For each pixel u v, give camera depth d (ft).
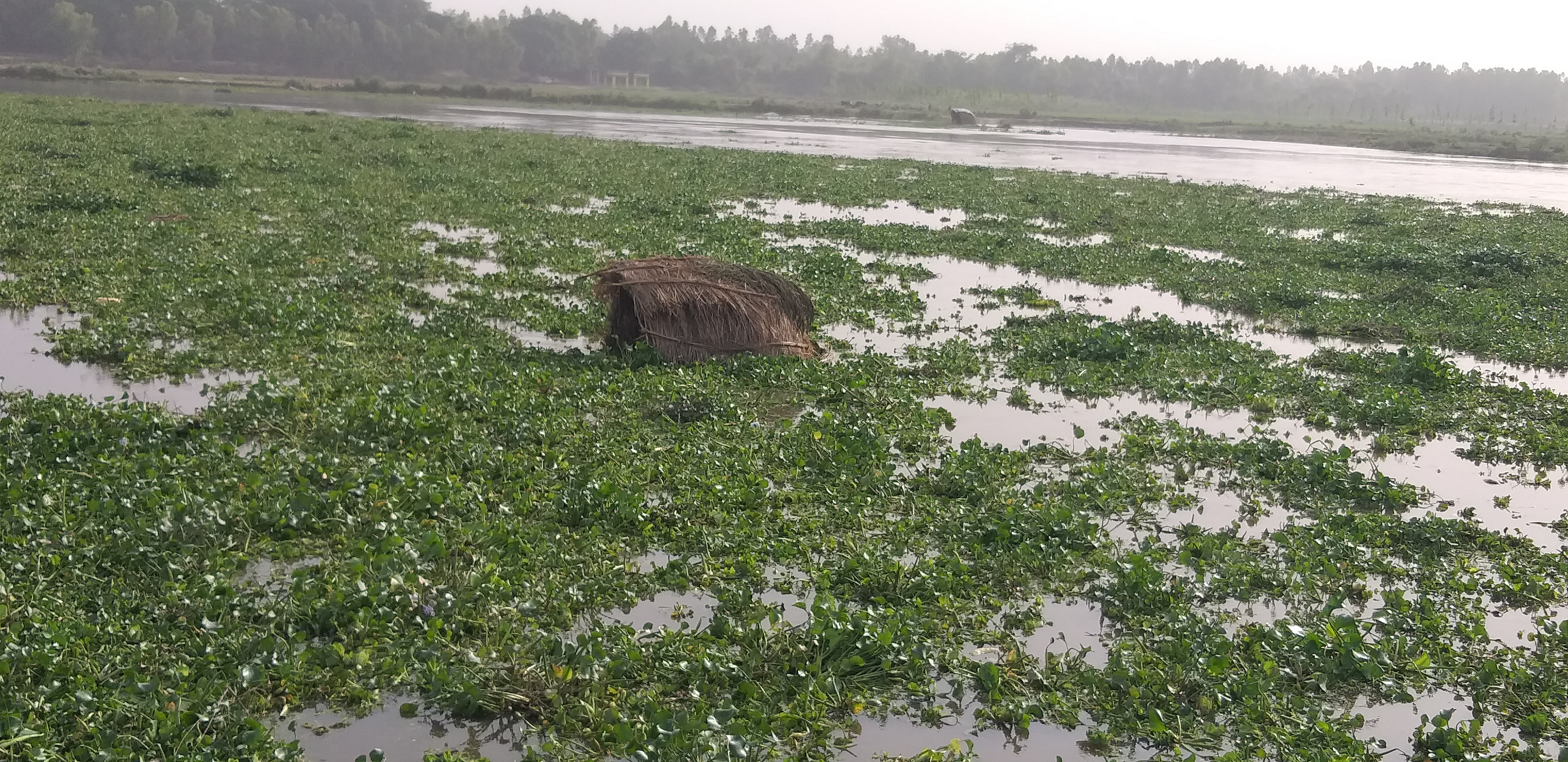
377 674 22.22
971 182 134.62
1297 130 397.80
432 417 35.29
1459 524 32.55
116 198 73.92
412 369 41.37
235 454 31.60
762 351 46.09
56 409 33.88
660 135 209.15
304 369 41.04
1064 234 93.50
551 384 40.32
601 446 34.50
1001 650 25.08
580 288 59.36
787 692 22.67
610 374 42.16
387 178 99.14
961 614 26.37
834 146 204.54
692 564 27.68
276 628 23.47
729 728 20.95
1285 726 22.45
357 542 26.84
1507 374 53.01
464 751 20.71
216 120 151.43
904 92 556.92
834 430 37.19
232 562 25.73
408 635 23.39
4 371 39.99
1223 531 31.96
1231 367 49.75
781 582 27.22
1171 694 23.29
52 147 101.91
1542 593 28.60
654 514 29.86
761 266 67.31
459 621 23.91
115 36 492.13
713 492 31.27
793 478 33.50
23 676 20.74
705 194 104.83
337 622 23.66
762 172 129.39
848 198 109.40
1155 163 202.69
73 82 297.33
